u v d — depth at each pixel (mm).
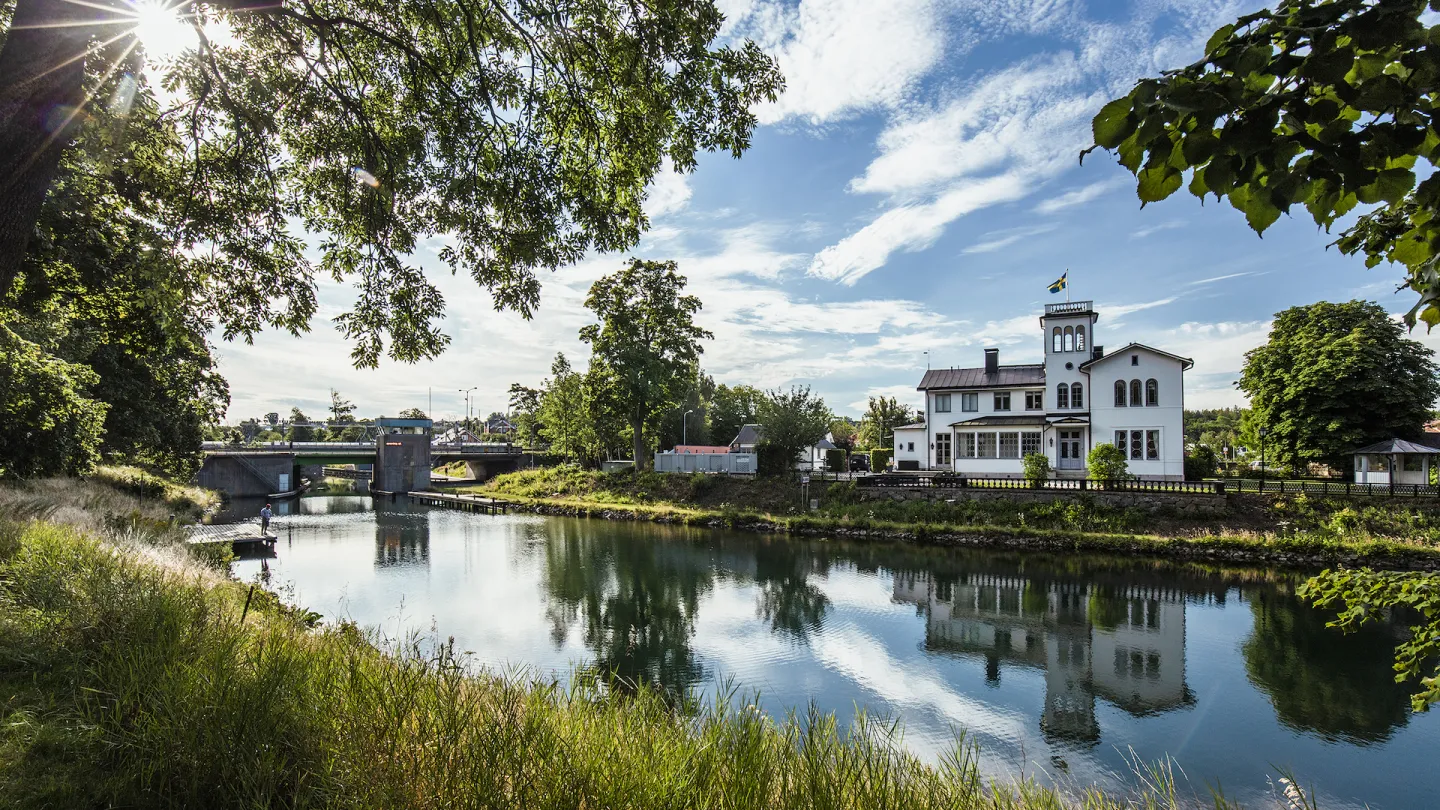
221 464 51531
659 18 5934
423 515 40094
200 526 25891
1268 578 19375
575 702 4055
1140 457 32031
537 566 22359
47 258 7996
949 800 2943
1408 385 28234
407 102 6984
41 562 5578
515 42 6809
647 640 14000
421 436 64125
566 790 2729
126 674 3672
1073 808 3883
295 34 6652
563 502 42375
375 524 34781
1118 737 9578
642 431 45031
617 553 24969
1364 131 1442
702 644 13766
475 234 7070
